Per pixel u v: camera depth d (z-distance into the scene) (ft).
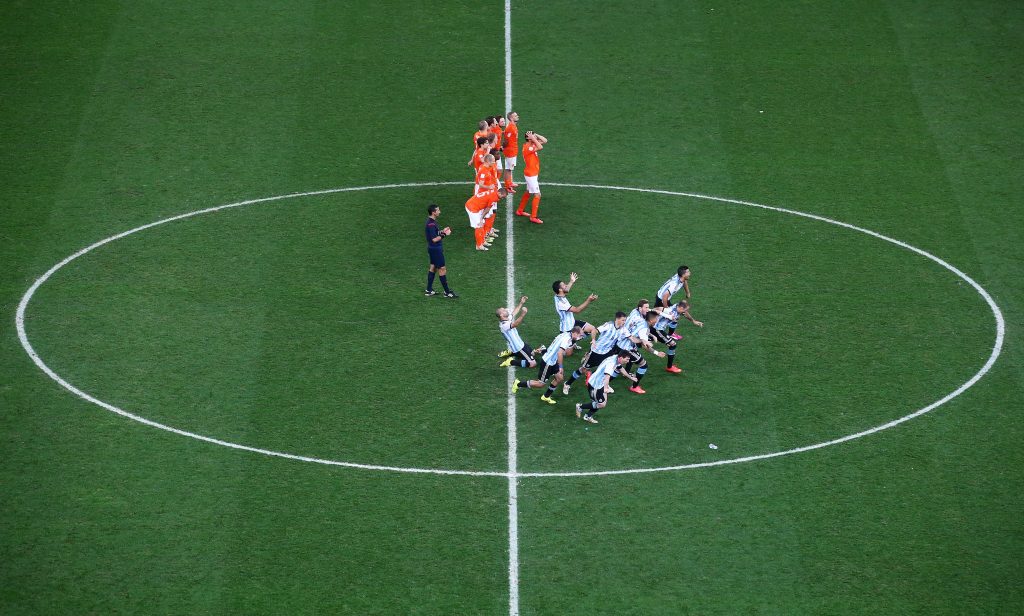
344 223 279.08
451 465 209.36
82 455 208.64
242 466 207.51
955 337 245.86
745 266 266.57
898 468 210.38
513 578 186.19
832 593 184.44
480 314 249.96
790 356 239.09
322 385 228.43
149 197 285.43
